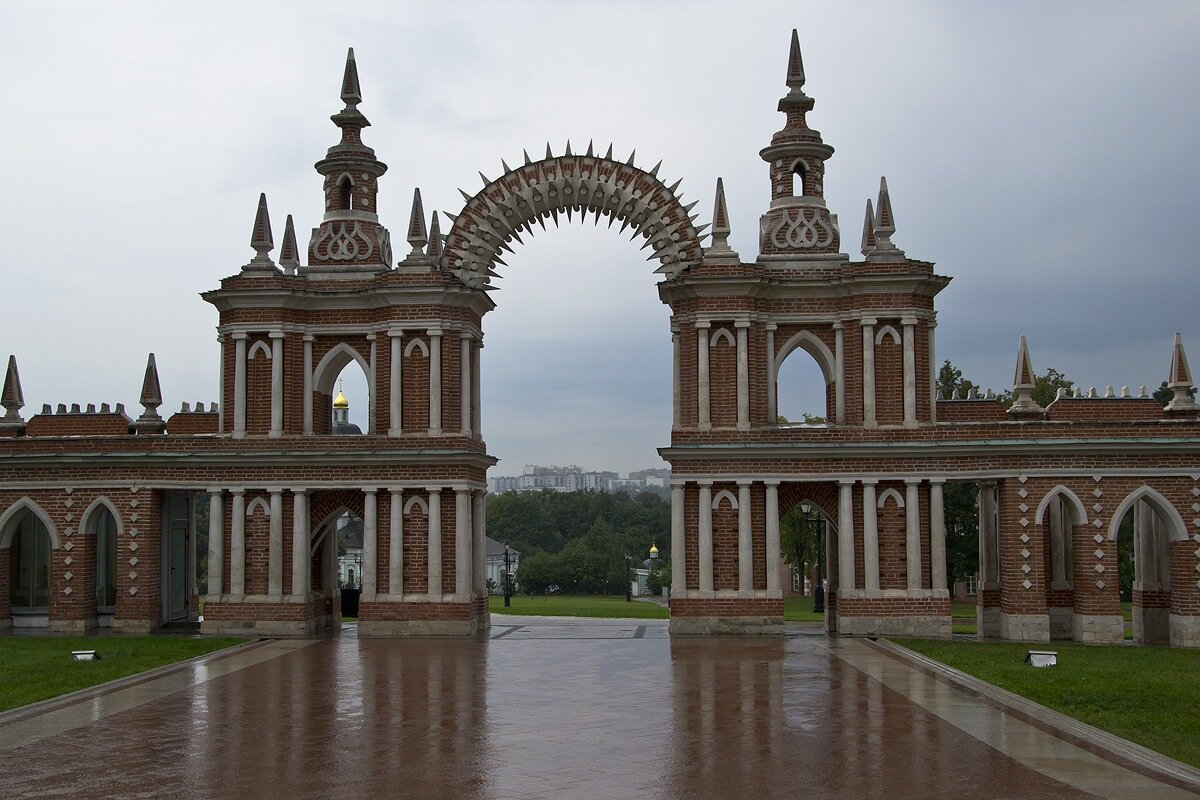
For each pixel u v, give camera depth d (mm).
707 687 30797
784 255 45688
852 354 44406
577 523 170500
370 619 43906
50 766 21844
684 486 43938
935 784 20297
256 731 25016
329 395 47375
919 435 43281
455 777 20859
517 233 47562
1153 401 45531
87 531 45906
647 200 45344
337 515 46062
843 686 30797
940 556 43281
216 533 44875
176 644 40750
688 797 19500
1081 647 40031
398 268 45031
